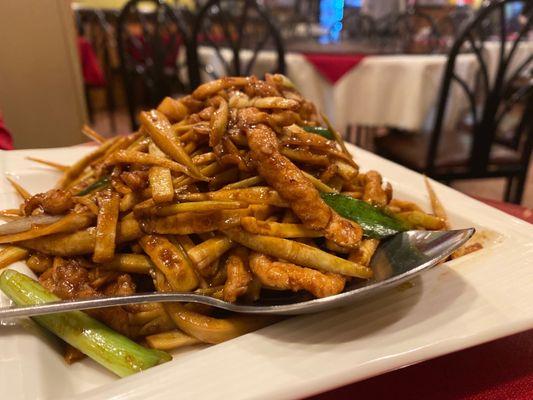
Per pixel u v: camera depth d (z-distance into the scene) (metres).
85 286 0.16
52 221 0.17
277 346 0.13
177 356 0.15
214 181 0.18
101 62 1.28
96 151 0.25
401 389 0.15
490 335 0.13
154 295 0.14
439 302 0.15
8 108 0.58
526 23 0.54
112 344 0.14
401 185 0.25
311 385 0.12
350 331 0.13
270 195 0.16
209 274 0.16
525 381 0.15
